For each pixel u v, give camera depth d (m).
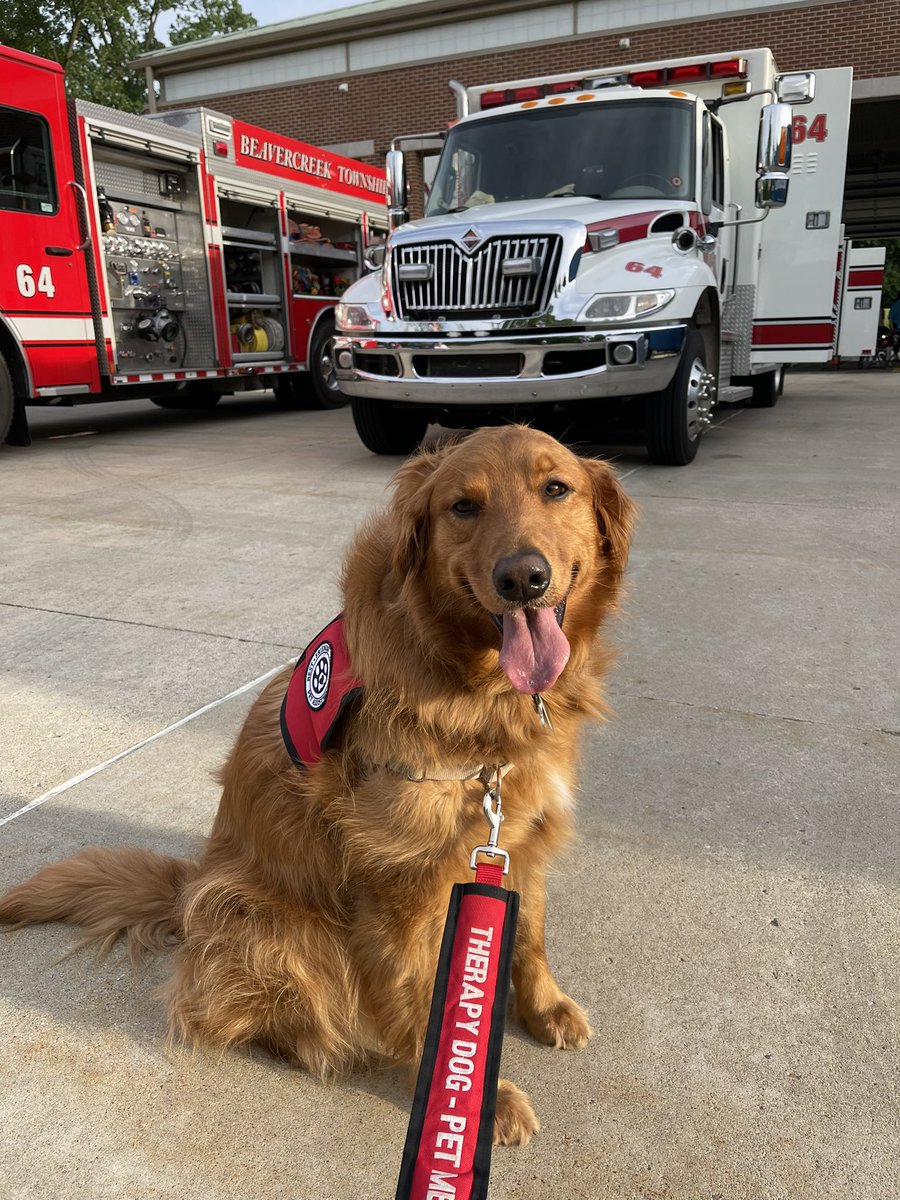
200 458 8.96
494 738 1.84
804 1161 1.67
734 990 2.09
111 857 2.40
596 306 6.71
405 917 1.83
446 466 1.91
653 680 3.68
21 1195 1.64
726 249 9.16
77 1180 1.67
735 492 6.87
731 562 5.16
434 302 7.17
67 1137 1.76
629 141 7.90
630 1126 1.76
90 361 9.55
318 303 13.48
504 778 1.87
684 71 8.62
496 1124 1.74
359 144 20.69
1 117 8.31
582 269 6.86
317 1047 1.93
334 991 1.95
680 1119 1.77
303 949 1.92
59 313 9.10
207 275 11.12
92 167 9.26
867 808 2.76
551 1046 1.98
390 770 1.79
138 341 10.24
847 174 28.19
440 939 1.87
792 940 2.23
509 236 6.89
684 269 6.93
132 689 3.72
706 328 8.04
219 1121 1.81
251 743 2.11
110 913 2.30
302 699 1.95
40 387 9.02
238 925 1.95
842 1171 1.65
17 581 5.11
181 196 10.71
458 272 7.02
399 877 1.81
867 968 2.13
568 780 2.06
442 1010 1.53
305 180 12.98
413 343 7.16
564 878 2.48
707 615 4.37
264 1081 1.92
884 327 30.09
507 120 8.35
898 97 16.84
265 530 6.04
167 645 4.16
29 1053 1.97
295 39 20.41
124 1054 1.97
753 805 2.80
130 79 33.62
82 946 2.26
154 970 2.22
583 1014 2.01
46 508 6.80
